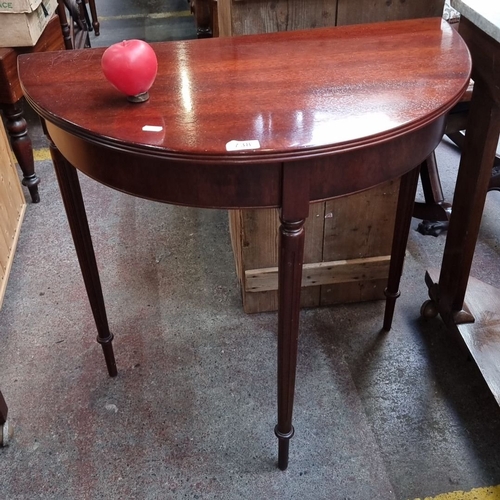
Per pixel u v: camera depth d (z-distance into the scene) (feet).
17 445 3.94
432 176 5.65
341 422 4.02
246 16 3.72
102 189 6.68
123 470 3.76
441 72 2.89
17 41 5.48
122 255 5.67
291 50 3.24
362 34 3.41
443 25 3.47
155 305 5.06
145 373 4.43
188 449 3.88
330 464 3.76
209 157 2.32
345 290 4.91
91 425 4.06
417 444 3.87
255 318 4.89
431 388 4.25
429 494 3.59
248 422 4.04
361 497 3.58
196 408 4.15
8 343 4.73
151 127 2.48
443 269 4.31
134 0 13.43
